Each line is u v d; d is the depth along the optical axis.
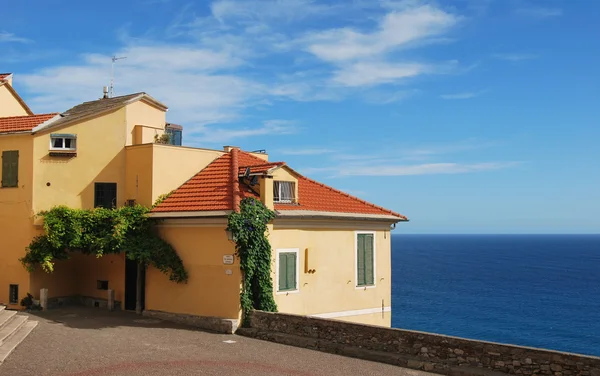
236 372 15.21
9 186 23.81
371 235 26.36
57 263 24.92
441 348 15.87
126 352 16.94
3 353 15.95
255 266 21.16
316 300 23.62
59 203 23.66
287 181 23.64
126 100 25.80
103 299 25.19
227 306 20.98
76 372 14.66
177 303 22.34
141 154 24.33
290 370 15.59
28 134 23.41
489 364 15.06
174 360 16.23
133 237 22.77
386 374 15.41
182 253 22.44
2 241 23.88
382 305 26.59
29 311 23.09
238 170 24.14
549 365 14.19
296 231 23.05
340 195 27.14
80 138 24.20
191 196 23.27
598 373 13.51
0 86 29.05
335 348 17.75
